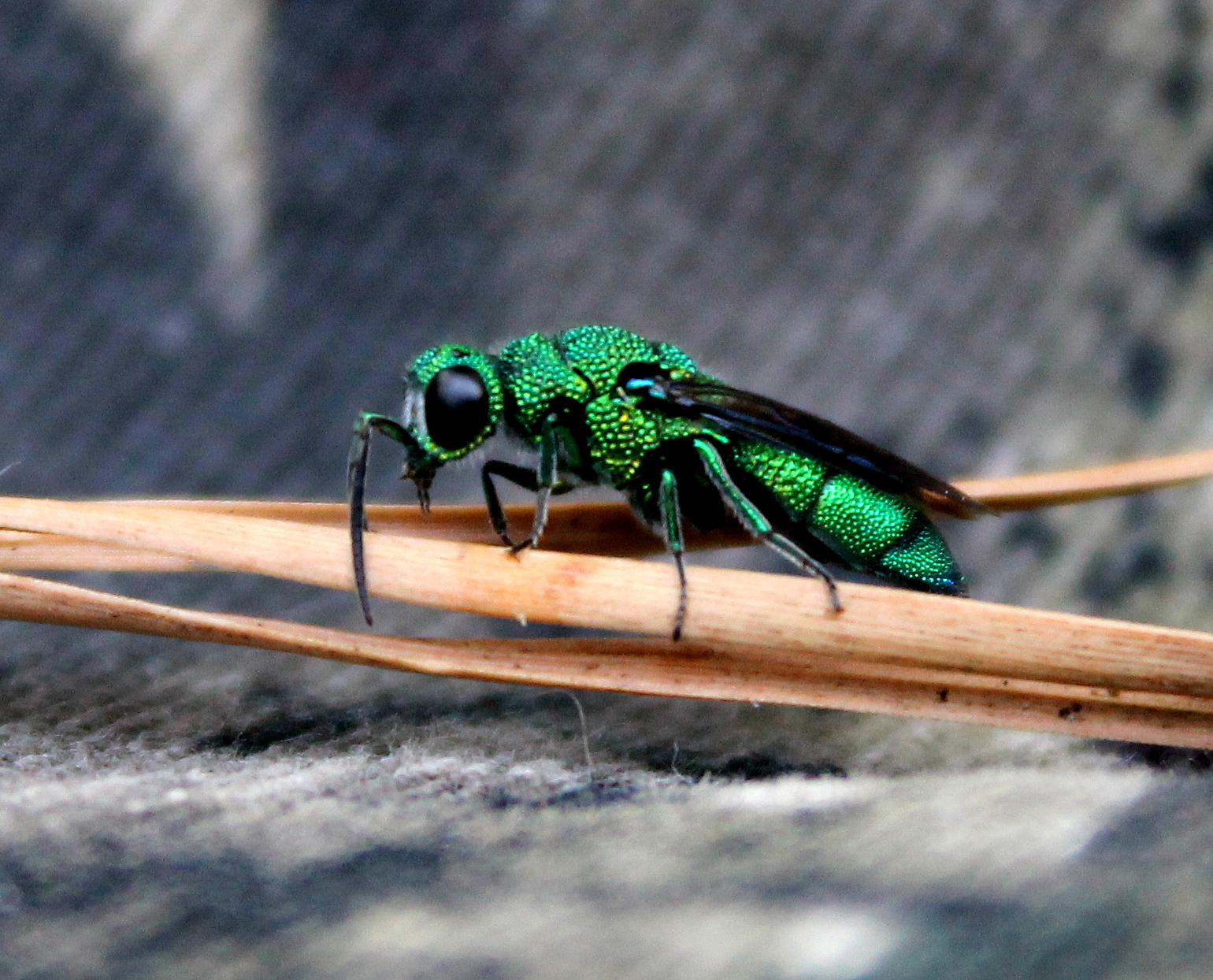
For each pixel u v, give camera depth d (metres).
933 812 0.08
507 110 0.11
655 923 0.08
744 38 0.11
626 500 0.09
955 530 0.10
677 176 0.10
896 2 0.11
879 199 0.10
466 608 0.08
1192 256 0.10
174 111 0.10
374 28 0.11
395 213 0.10
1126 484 0.09
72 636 0.09
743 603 0.08
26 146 0.10
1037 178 0.10
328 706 0.09
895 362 0.10
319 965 0.08
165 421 0.10
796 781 0.08
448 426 0.09
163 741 0.09
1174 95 0.11
